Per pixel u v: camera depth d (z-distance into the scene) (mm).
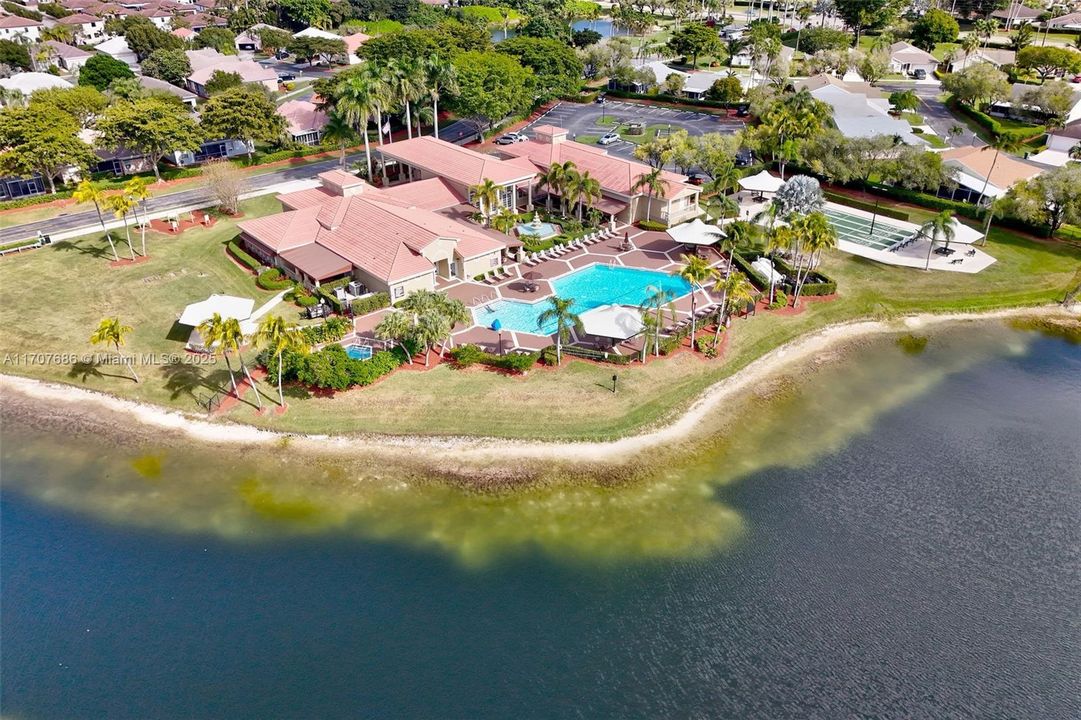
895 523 46344
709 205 95562
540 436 52375
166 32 174500
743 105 142375
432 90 109188
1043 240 85812
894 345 66750
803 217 71812
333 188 85688
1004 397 59844
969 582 41812
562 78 145500
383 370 57188
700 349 62875
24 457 50500
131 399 55969
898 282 76562
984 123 131125
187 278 73750
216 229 86562
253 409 54594
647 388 57750
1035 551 44156
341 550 43250
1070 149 110750
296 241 74812
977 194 93812
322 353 55969
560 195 89938
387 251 70688
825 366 63156
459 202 88250
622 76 156000
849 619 39219
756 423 55625
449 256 72875
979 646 37750
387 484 48344
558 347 59312
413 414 53969
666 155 98250
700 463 51312
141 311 67250
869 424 56188
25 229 85000
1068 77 155500
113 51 171750
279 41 184125
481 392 56312
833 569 42625
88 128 107062
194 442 51844
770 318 68812
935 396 59844
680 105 149500
